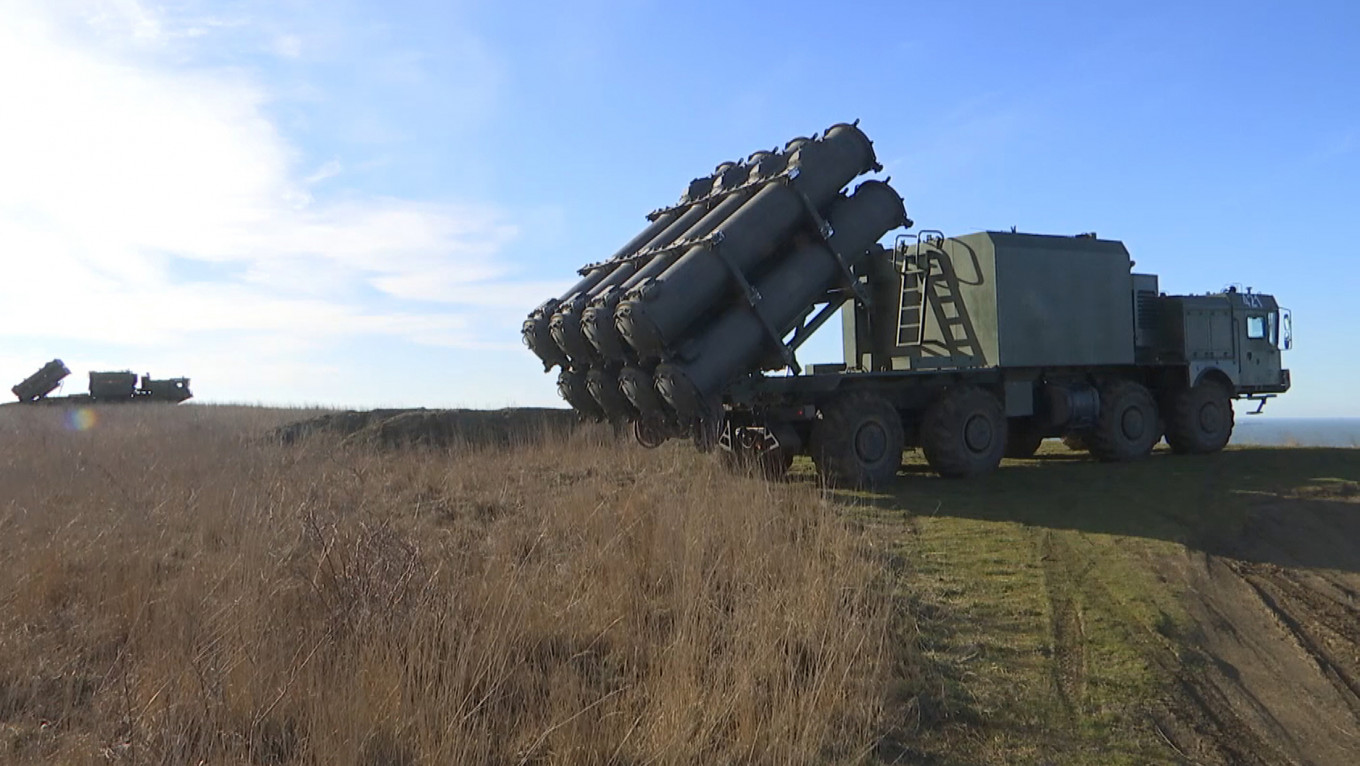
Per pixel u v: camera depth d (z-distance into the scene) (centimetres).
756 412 1295
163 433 1980
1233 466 1506
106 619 684
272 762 501
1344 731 621
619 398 1311
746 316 1202
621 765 508
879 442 1291
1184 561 917
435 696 535
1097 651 687
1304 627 786
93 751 491
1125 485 1311
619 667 630
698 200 1400
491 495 1123
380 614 606
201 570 748
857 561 810
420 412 2017
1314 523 1094
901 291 1577
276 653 579
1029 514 1109
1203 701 634
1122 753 555
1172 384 1722
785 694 553
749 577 743
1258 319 1811
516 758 509
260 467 1318
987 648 685
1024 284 1449
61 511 1009
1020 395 1476
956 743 554
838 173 1305
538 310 1429
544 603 694
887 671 612
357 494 1127
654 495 1004
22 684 591
